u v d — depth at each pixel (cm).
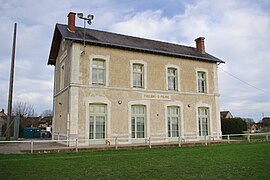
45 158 1076
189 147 1577
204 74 2172
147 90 1858
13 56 1952
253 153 1193
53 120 2091
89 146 1483
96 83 1700
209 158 1059
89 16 1681
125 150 1411
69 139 1540
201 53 2284
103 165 900
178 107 1988
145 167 855
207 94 2130
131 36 2134
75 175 729
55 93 2089
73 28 1783
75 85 1608
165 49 2041
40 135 3023
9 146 1580
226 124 2822
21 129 3061
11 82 1923
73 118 1574
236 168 813
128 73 1806
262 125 6094
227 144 1780
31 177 701
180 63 2047
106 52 1748
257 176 686
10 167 855
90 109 1659
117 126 1709
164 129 1886
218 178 674
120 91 1756
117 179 676
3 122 3550
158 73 1931
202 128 2081
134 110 1811
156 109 1877
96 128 1661
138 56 1867
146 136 1812
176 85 2011
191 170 793
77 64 1636
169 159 1044
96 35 1848
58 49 2073
